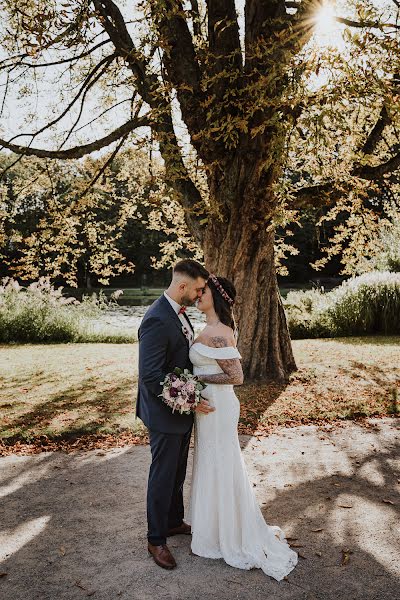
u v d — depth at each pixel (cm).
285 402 750
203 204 741
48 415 696
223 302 354
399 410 710
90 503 439
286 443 586
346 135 700
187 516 392
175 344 347
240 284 857
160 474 347
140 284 4856
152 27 750
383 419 677
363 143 825
